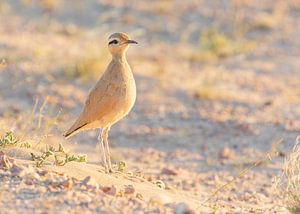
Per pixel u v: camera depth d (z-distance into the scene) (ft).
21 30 124.77
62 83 101.19
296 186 52.26
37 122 80.18
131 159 75.77
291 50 123.65
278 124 88.84
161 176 67.92
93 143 80.59
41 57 108.17
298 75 111.55
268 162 73.61
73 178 48.19
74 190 45.85
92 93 55.42
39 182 46.32
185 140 83.87
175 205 46.73
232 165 74.43
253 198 61.36
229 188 65.36
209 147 81.35
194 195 60.59
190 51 122.62
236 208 55.67
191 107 95.50
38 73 102.83
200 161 76.13
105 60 110.83
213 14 139.33
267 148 80.64
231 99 98.84
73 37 124.88
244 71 112.98
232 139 84.02
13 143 54.08
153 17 137.18
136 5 142.00
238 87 104.78
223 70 113.50
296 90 104.37
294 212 51.75
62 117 85.40
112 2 142.20
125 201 45.47
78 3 140.87
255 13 139.54
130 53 119.14
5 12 134.51
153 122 89.76
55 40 120.98
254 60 118.52
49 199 43.73
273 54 121.49
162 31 131.54
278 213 53.31
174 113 93.04
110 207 43.78
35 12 135.64
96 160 71.15
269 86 105.60
